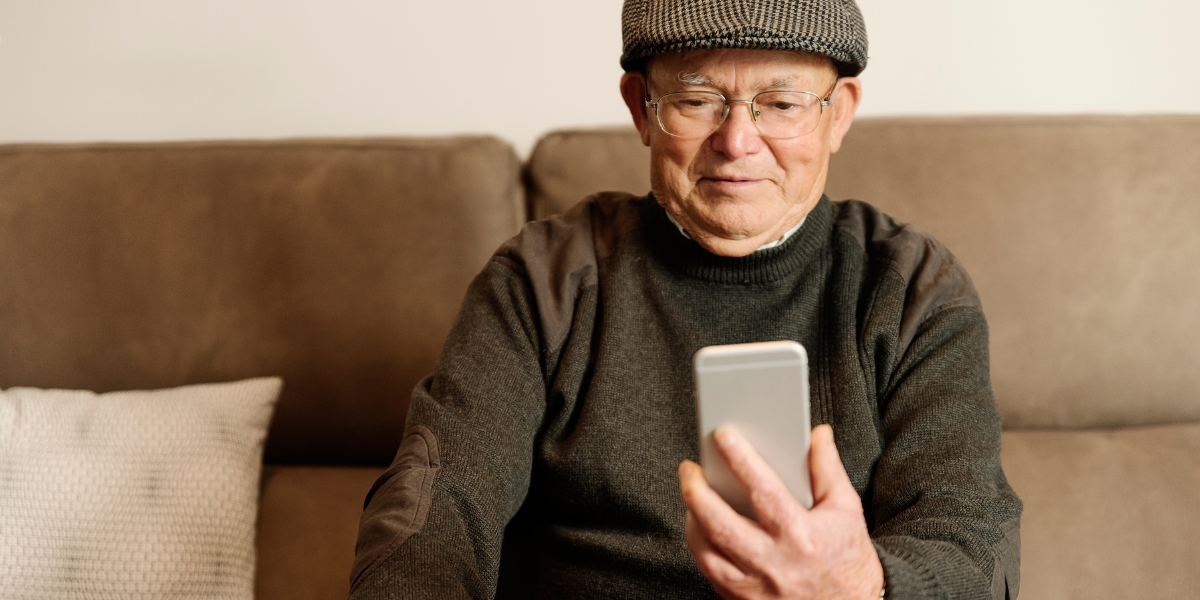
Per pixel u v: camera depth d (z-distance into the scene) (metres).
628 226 0.88
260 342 1.20
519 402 0.81
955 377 0.79
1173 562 1.03
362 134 1.49
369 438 1.22
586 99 1.48
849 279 0.84
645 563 0.77
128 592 0.97
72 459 1.03
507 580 0.88
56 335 1.20
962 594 0.61
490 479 0.75
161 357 1.20
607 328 0.83
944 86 1.46
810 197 0.81
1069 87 1.46
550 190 1.23
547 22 1.46
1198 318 1.16
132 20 1.45
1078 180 1.17
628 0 0.80
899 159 1.18
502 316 0.85
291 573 1.07
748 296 0.84
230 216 1.20
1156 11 1.43
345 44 1.46
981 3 1.43
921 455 0.75
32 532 0.99
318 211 1.20
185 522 1.01
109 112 1.48
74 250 1.20
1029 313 1.17
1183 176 1.17
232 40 1.46
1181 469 1.10
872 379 0.81
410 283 1.20
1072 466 1.12
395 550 0.66
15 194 1.21
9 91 1.47
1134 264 1.16
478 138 1.25
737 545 0.50
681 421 0.82
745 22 0.70
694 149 0.77
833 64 0.77
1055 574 1.03
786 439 0.50
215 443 1.08
